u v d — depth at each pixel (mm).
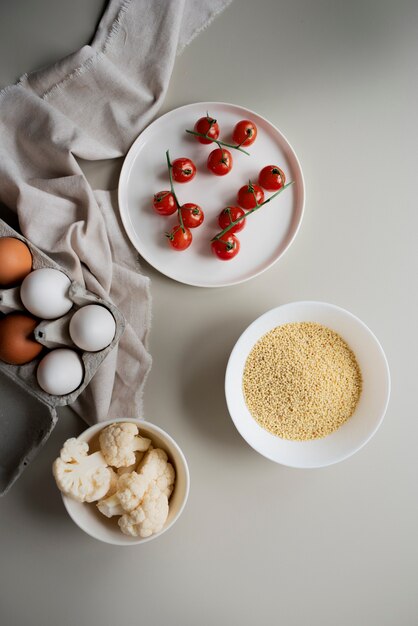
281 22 679
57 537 667
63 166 649
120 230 667
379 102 683
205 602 667
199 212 637
